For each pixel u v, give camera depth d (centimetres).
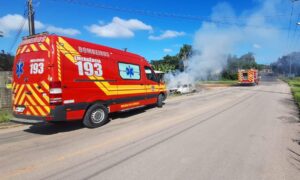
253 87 3522
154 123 880
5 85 1333
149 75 1186
